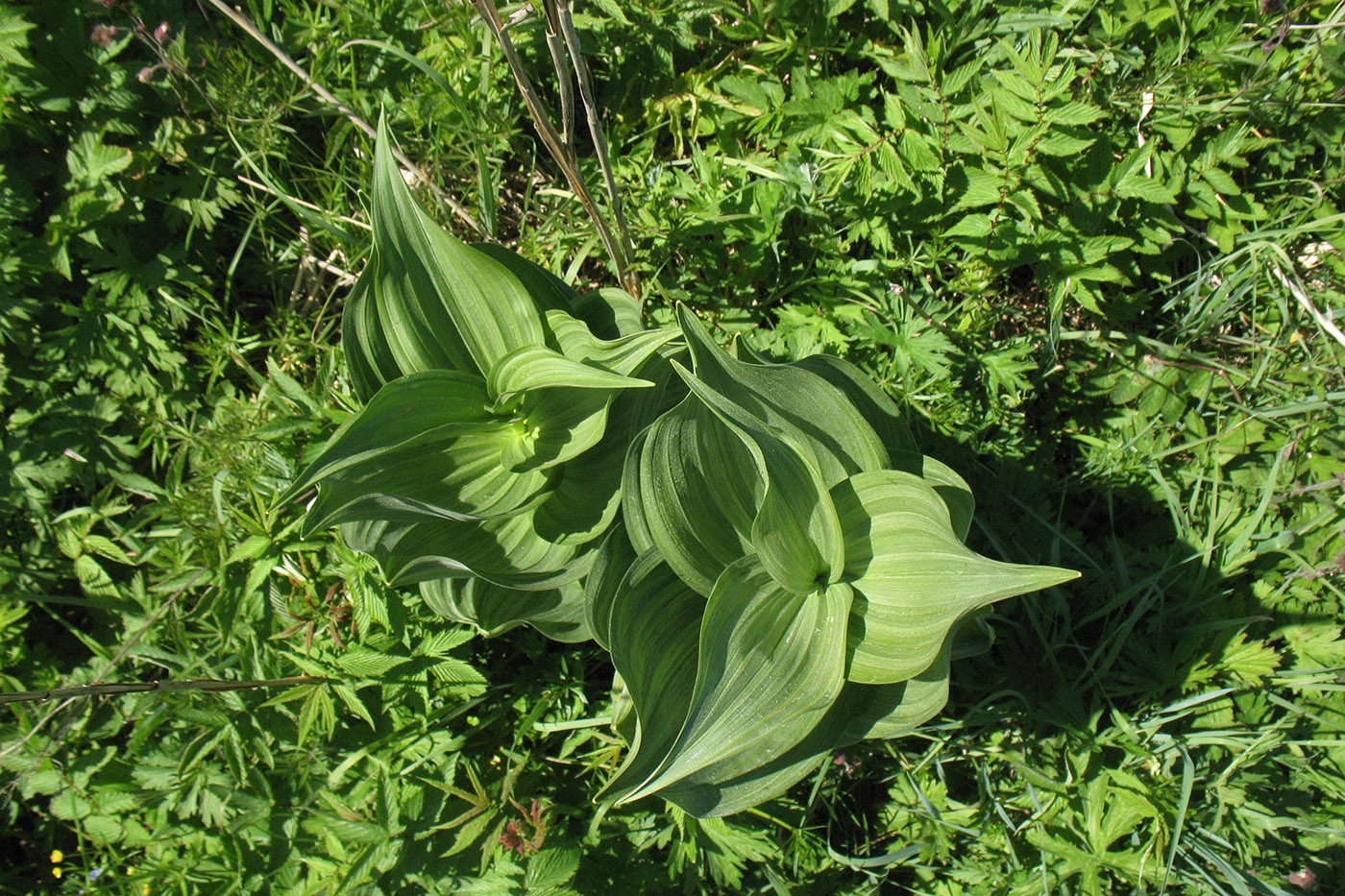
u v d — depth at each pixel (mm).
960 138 1039
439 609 913
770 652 767
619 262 1001
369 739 959
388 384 798
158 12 1111
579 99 1186
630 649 795
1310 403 1050
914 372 1039
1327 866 986
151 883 928
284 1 1117
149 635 1010
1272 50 1053
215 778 957
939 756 992
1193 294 1100
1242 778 958
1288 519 1062
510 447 858
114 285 1064
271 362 1037
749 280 1075
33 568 1040
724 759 761
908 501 768
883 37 1153
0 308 1032
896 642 760
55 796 992
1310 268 1117
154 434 1057
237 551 951
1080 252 1025
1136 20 1089
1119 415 1122
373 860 893
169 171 1116
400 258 824
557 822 949
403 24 1134
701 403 774
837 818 998
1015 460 1054
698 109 1146
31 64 1021
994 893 954
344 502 782
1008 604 1035
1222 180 1059
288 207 1131
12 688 999
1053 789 969
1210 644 999
